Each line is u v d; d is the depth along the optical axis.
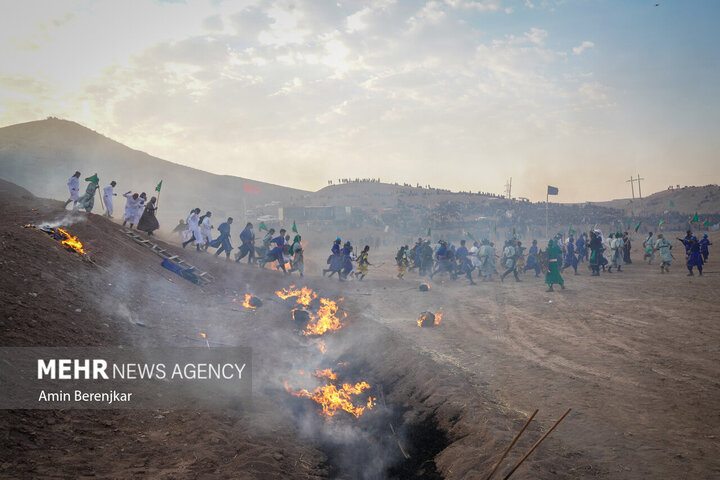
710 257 25.95
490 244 19.52
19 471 3.44
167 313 9.96
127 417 4.99
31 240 9.75
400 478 4.50
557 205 98.19
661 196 124.19
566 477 3.74
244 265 18.67
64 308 7.36
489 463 4.07
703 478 3.71
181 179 142.75
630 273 19.67
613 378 6.35
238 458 4.32
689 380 6.11
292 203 129.50
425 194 139.00
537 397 5.80
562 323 10.18
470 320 10.97
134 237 15.62
